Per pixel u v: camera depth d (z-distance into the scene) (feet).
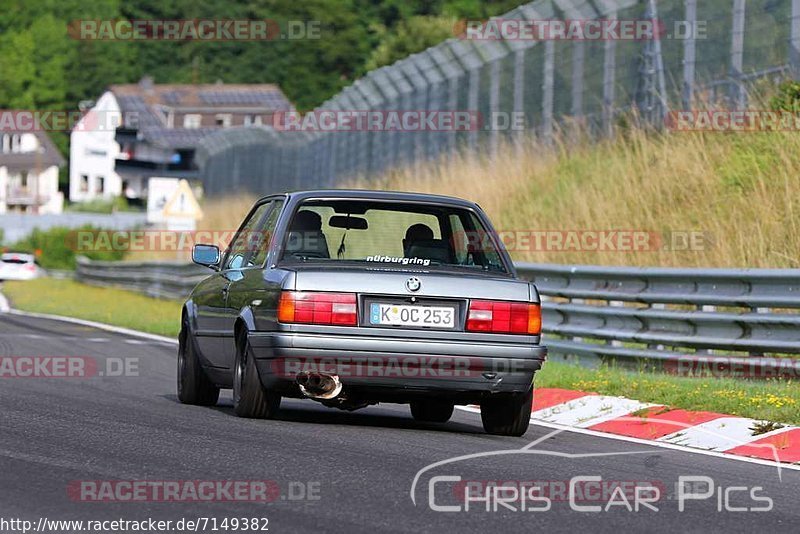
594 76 246.06
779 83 200.64
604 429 106.52
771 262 175.63
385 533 59.41
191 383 115.55
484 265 101.65
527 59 265.95
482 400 99.04
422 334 95.55
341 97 337.11
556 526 62.39
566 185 239.30
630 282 158.61
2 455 78.33
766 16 202.80
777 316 132.87
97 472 73.41
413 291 95.66
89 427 93.15
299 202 102.53
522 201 249.96
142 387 131.54
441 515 64.03
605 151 239.71
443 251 101.65
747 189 194.08
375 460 81.15
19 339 197.88
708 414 106.32
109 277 463.83
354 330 94.94
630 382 125.70
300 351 94.38
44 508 63.21
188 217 320.09
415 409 114.42
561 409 117.39
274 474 74.33
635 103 233.96
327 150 370.53
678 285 150.51
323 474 74.90
